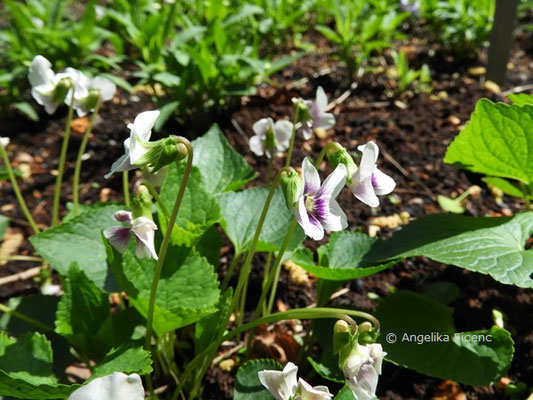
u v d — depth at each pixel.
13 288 0.19
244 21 0.37
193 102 0.29
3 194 0.24
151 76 0.28
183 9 0.39
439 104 0.30
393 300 0.16
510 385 0.15
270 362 0.13
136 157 0.10
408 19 0.43
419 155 0.26
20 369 0.12
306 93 0.33
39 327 0.16
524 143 0.16
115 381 0.09
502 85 0.33
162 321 0.13
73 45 0.31
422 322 0.15
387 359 0.14
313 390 0.10
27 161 0.26
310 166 0.10
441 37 0.38
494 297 0.18
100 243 0.16
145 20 0.35
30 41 0.31
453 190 0.24
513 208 0.23
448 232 0.16
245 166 0.19
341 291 0.19
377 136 0.28
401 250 0.15
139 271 0.14
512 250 0.14
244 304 0.19
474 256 0.14
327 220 0.10
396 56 0.33
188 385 0.15
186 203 0.15
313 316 0.12
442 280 0.19
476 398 0.15
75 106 0.16
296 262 0.15
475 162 0.17
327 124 0.17
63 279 0.18
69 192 0.24
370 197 0.11
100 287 0.15
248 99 0.31
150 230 0.11
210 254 0.17
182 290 0.14
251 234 0.17
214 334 0.14
